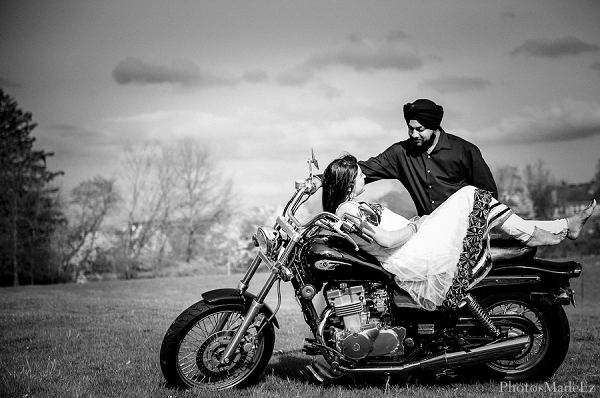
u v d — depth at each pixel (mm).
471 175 4910
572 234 4488
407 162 5047
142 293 17125
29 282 27219
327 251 4297
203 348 4426
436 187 4938
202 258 29250
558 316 4590
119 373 4965
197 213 30984
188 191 31422
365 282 4391
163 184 31391
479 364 4688
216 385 4469
